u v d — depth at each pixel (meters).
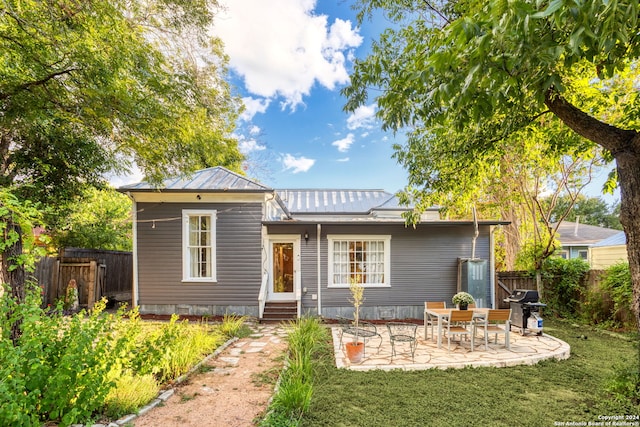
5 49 3.85
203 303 9.87
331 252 10.20
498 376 5.21
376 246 10.35
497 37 1.97
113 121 5.01
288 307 9.91
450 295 10.22
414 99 3.75
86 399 3.41
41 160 6.98
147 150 5.53
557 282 10.63
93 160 7.44
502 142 5.83
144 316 9.63
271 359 5.97
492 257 10.37
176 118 5.40
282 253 10.57
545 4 2.05
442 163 6.57
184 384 4.78
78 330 3.74
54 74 4.27
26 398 2.98
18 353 3.01
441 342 7.03
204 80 6.05
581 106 5.34
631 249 3.26
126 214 15.25
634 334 8.02
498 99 2.67
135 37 4.51
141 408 3.91
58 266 10.62
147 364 4.45
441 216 9.54
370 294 10.13
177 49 5.60
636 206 3.19
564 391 4.64
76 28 3.99
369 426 3.66
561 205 15.45
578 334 8.22
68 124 5.69
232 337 7.44
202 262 10.07
